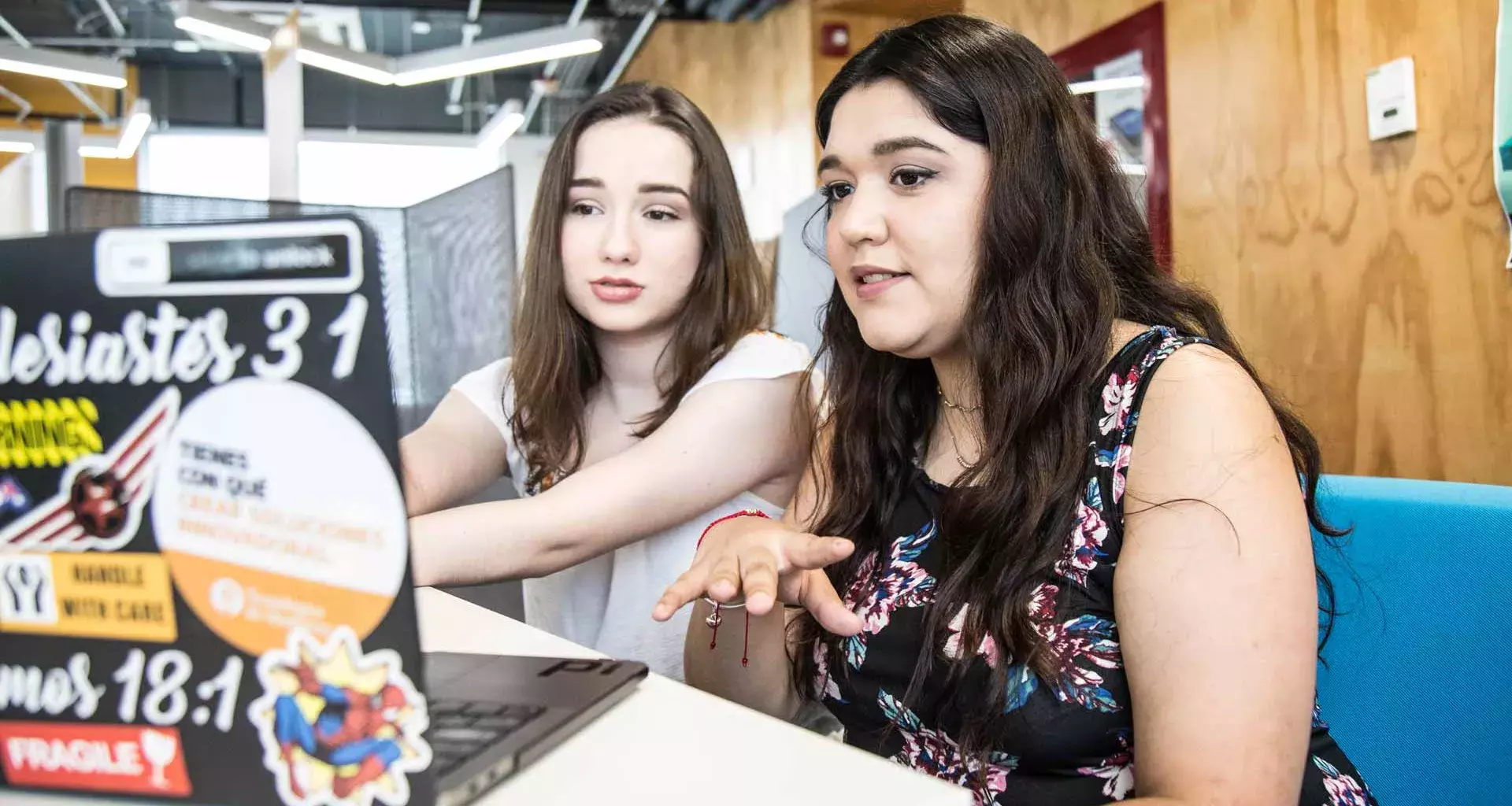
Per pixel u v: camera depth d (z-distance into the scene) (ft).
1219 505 2.48
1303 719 2.39
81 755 1.57
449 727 1.82
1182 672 2.44
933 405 3.41
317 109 39.14
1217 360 2.71
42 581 1.56
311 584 1.45
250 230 1.40
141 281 1.45
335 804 1.47
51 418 1.52
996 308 2.97
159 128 36.91
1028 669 2.71
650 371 4.69
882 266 3.06
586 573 4.60
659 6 19.77
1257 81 8.43
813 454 3.81
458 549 3.61
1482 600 2.88
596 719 1.95
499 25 31.73
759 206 18.84
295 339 1.40
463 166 40.73
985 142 2.97
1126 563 2.61
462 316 6.30
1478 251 6.62
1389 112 7.16
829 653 3.26
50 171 11.00
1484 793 2.84
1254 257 8.55
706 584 2.43
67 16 30.19
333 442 1.42
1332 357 7.82
